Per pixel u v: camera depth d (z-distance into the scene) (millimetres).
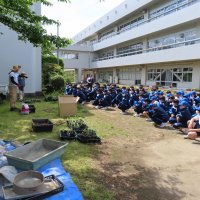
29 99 11688
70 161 4180
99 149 4945
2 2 6109
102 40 32156
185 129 6480
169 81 19812
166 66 20094
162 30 19938
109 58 30281
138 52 24516
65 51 33281
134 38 24156
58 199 2910
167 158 4617
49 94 12805
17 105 9594
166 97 8680
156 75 21688
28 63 12602
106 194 3221
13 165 3582
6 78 12211
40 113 8281
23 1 6457
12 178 3176
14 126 6301
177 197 3266
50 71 15484
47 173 3518
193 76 16969
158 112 7066
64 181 3332
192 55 15828
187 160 4531
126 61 24938
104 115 8773
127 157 4602
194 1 16594
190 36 17500
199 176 3879
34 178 3158
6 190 2910
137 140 5707
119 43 27672
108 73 32656
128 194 3289
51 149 4250
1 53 12047
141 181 3670
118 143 5418
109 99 10406
